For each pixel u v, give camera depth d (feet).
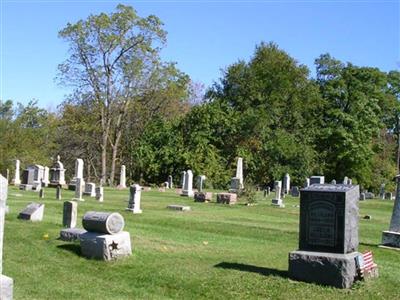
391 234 58.90
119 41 202.49
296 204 128.88
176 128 217.15
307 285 35.22
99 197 107.45
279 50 249.96
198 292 34.55
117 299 32.55
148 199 117.91
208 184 199.93
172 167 209.77
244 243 54.54
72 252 43.70
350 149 239.71
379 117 277.64
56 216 68.44
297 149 218.79
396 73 295.48
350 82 265.75
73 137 231.30
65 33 199.31
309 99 241.55
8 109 225.15
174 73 215.31
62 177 157.79
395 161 295.28
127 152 230.48
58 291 33.37
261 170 217.97
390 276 39.19
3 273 36.19
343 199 35.73
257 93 234.58
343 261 34.96
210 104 222.69
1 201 23.15
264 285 35.32
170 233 57.93
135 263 40.96
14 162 202.39
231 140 221.25
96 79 204.13
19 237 48.55
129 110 220.43
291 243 57.41
